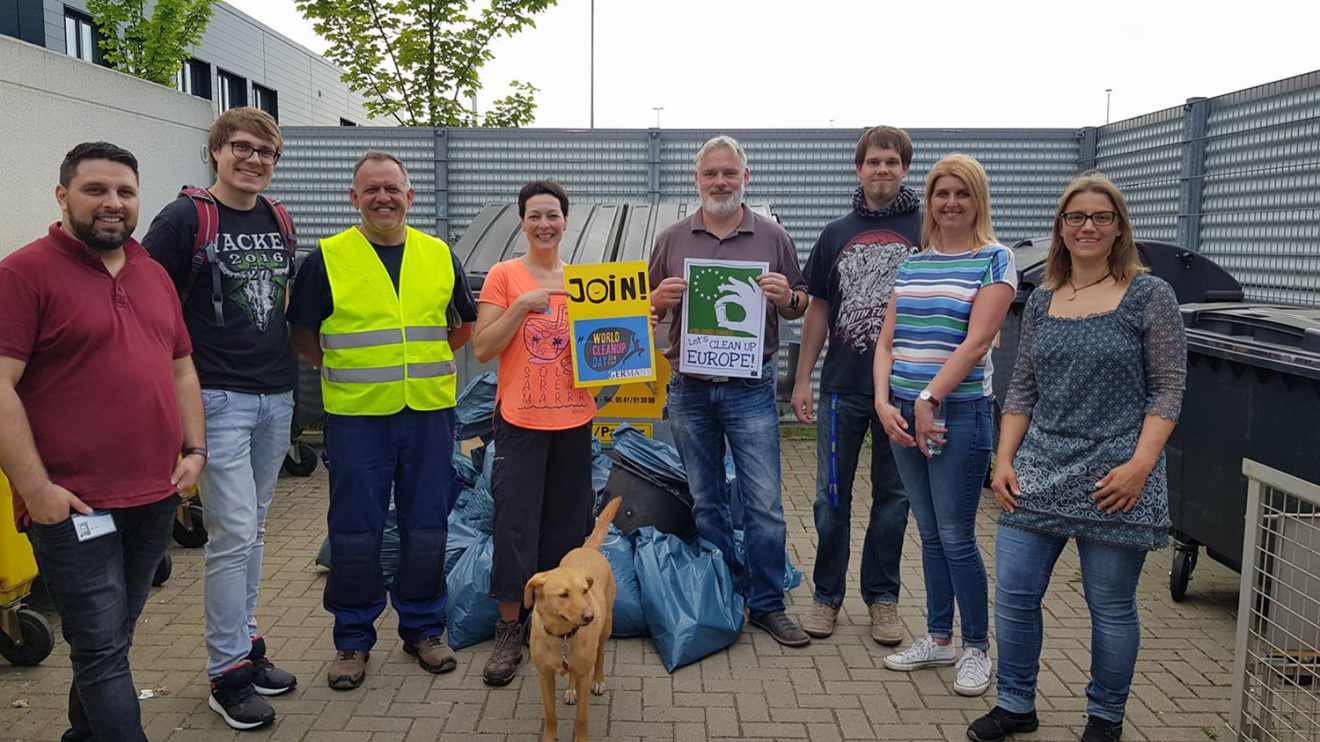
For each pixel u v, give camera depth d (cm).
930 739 340
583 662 317
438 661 390
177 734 339
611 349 386
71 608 275
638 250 734
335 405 370
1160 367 300
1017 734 342
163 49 1033
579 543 406
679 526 471
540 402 383
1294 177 632
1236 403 429
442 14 1106
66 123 701
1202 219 732
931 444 358
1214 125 721
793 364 773
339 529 376
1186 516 464
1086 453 310
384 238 374
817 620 430
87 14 1319
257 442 360
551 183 391
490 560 427
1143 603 478
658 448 497
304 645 418
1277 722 320
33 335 261
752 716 355
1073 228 308
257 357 347
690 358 414
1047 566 330
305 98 1955
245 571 349
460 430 575
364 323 366
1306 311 482
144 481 282
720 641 407
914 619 456
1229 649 420
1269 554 311
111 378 272
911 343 363
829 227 426
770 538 421
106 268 277
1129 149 832
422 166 919
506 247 743
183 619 449
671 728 346
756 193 914
